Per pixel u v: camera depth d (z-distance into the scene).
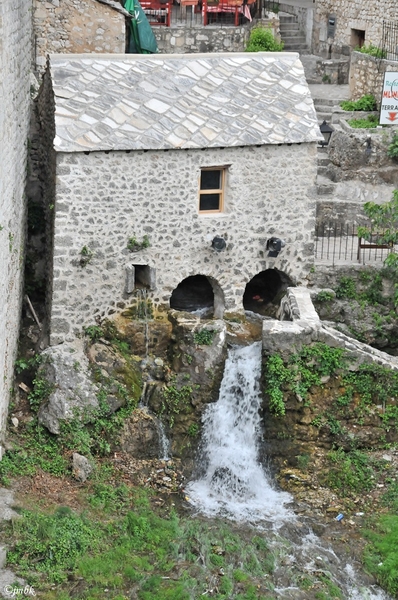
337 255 23.67
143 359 21.78
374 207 22.83
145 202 21.38
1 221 18.12
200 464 21.11
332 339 21.12
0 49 17.44
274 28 29.42
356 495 20.27
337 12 30.73
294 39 31.70
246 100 22.25
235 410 21.27
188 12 30.00
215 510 19.92
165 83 22.08
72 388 20.72
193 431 21.19
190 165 21.47
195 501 20.17
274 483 20.80
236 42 29.00
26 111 22.38
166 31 28.64
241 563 18.34
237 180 21.92
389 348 23.33
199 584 17.66
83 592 16.94
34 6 24.47
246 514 19.86
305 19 31.75
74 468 19.86
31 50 24.16
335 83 30.30
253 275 22.55
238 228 22.19
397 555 18.55
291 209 22.47
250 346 21.48
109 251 21.41
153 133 21.16
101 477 20.12
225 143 21.42
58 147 20.50
